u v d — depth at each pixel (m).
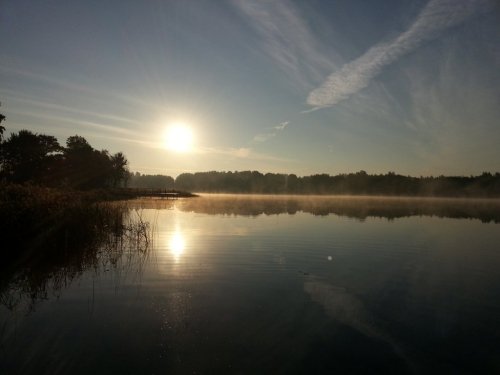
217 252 18.02
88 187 81.06
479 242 22.14
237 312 10.05
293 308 10.46
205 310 10.14
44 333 8.44
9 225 15.80
